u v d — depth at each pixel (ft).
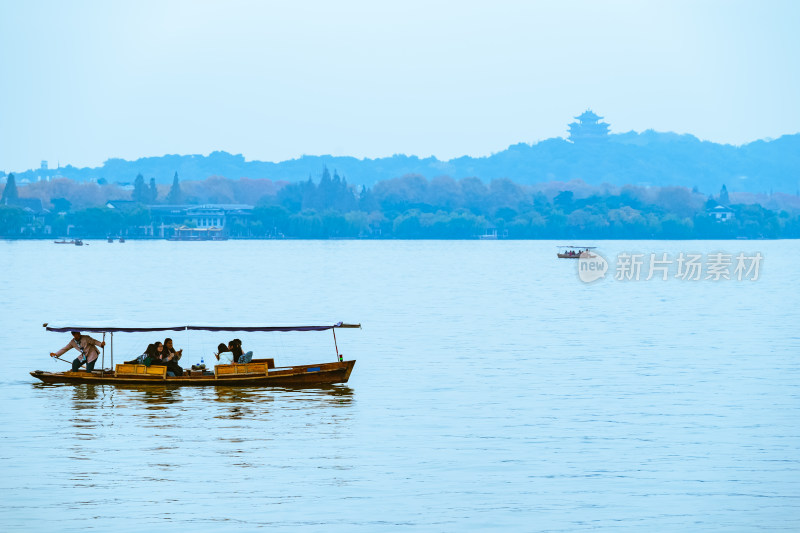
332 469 125.49
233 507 111.34
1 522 106.32
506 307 361.71
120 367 183.01
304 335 265.95
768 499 114.73
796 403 165.17
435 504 112.68
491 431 144.97
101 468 125.49
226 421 151.53
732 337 261.03
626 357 219.82
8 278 554.87
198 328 185.78
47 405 163.73
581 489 118.11
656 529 105.70
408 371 199.11
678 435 142.92
